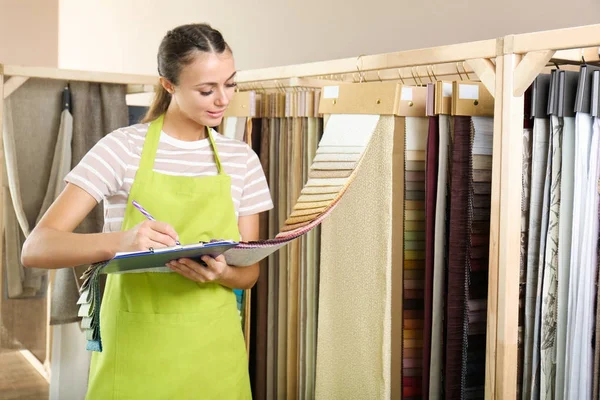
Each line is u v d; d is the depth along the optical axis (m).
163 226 1.67
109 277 1.93
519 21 2.62
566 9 2.46
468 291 2.04
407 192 2.12
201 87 1.78
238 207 1.99
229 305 1.96
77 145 2.87
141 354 1.83
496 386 1.92
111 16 5.00
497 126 1.90
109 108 2.89
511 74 1.85
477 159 2.02
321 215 2.01
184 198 1.86
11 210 2.86
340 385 2.22
